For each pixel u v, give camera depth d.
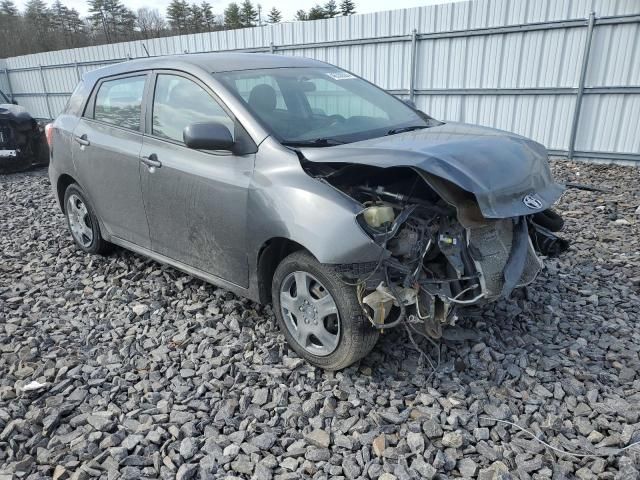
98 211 4.53
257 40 13.22
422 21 10.48
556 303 3.82
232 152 3.23
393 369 3.06
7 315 3.87
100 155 4.23
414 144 3.00
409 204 2.86
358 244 2.66
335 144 3.20
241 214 3.16
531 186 2.93
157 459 2.40
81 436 2.57
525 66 9.63
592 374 2.96
